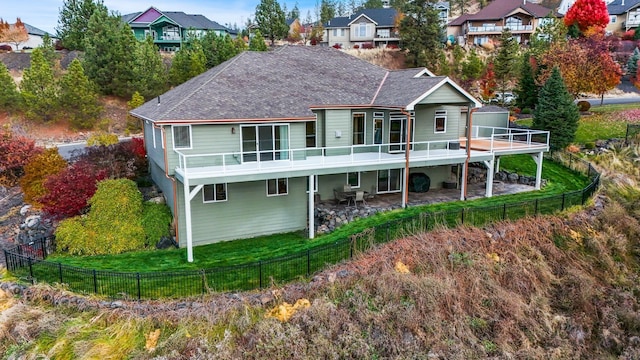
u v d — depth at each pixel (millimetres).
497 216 18922
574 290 16172
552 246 18016
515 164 28047
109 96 40844
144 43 40719
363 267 14914
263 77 21547
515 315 14531
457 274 15445
